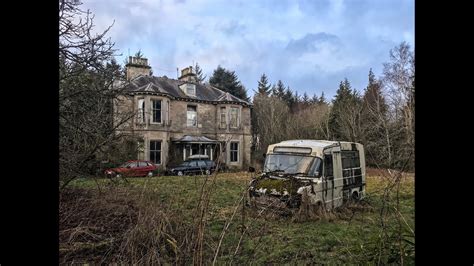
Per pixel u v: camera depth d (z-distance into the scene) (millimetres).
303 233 6812
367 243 4043
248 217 5527
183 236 4211
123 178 8023
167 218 4453
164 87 30156
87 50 7629
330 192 10062
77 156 7594
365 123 23781
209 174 4832
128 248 4141
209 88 34656
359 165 12234
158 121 27922
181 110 30281
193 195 5379
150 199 5676
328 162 10258
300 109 50031
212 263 3701
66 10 6969
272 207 6977
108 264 4227
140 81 29094
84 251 4707
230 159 31953
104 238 4996
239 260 4324
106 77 8617
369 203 7305
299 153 10312
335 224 8008
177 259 3805
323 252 5602
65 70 7492
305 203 8492
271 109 42562
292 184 8680
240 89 49500
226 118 32281
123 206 6059
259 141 42219
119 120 9422
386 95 21969
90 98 8281
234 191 9711
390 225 4039
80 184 8391
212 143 30422
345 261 4777
